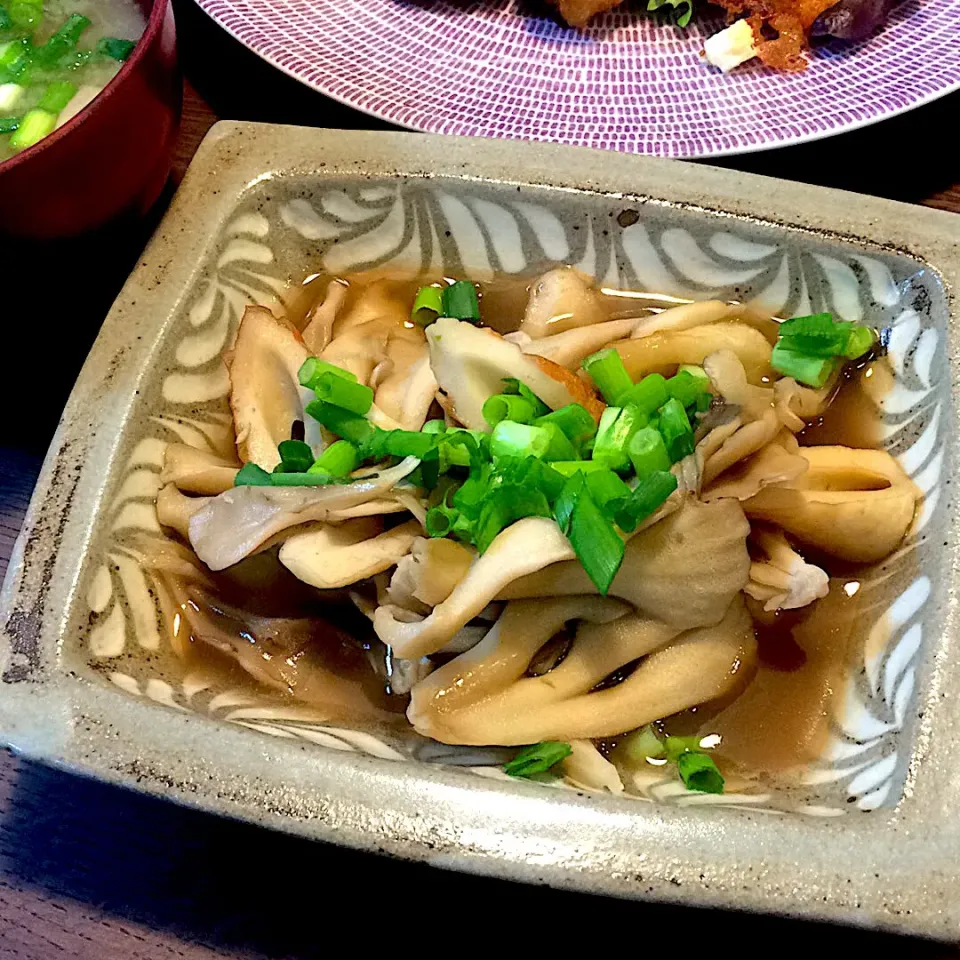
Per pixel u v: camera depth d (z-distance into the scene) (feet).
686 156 1.01
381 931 0.76
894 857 0.66
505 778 0.70
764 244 0.90
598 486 0.75
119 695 0.72
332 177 0.94
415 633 0.75
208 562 0.81
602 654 0.79
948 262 0.86
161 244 0.91
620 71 1.14
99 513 0.79
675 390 0.82
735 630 0.80
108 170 0.88
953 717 0.71
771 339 0.93
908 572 0.80
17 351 0.98
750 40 1.12
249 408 0.88
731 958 0.74
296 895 0.77
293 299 0.98
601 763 0.76
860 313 0.91
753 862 0.66
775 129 1.04
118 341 0.86
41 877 0.77
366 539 0.81
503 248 0.96
